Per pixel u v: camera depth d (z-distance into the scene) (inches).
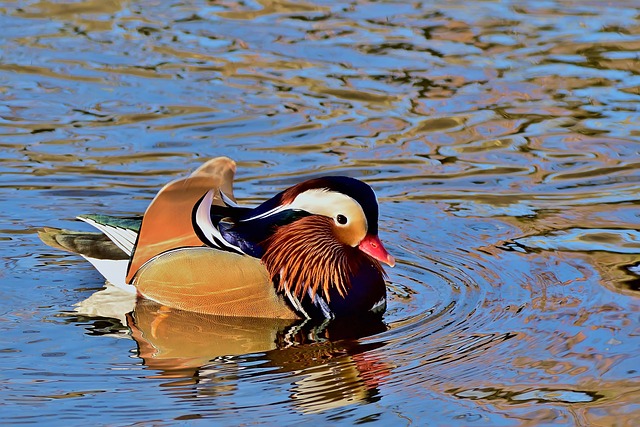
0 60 742.5
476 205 568.4
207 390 383.6
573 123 670.5
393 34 807.7
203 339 432.1
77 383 387.2
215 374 397.4
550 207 565.3
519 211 561.0
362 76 734.5
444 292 476.1
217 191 484.1
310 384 389.4
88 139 636.7
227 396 379.2
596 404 373.7
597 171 607.5
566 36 808.9
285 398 379.6
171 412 366.9
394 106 691.4
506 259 505.7
